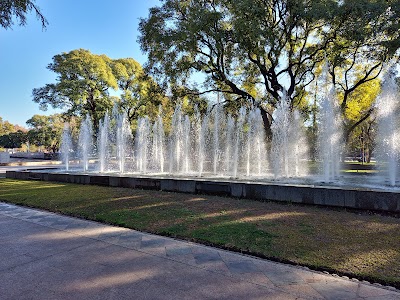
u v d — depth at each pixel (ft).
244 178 28.58
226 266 10.30
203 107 55.26
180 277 9.46
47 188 28.81
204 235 13.44
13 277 9.56
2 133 190.90
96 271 10.00
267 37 41.60
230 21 48.19
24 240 13.47
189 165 44.21
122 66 89.30
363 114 55.52
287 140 38.73
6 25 24.14
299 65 47.70
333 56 44.45
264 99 51.55
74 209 19.45
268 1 44.73
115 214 17.63
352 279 9.20
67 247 12.45
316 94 53.11
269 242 12.27
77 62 78.33
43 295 8.36
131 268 10.22
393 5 36.88
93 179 29.99
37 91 81.66
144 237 13.70
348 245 11.67
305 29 45.65
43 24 25.22
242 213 16.85
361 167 49.67
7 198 24.54
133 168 49.39
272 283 8.96
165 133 60.34
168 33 46.50
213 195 22.13
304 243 12.03
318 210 17.12
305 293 8.31
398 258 10.34
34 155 132.36
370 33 38.50
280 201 19.24
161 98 56.39
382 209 15.98
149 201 20.63
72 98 78.74
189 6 47.47
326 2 38.86
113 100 86.94
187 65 49.49
